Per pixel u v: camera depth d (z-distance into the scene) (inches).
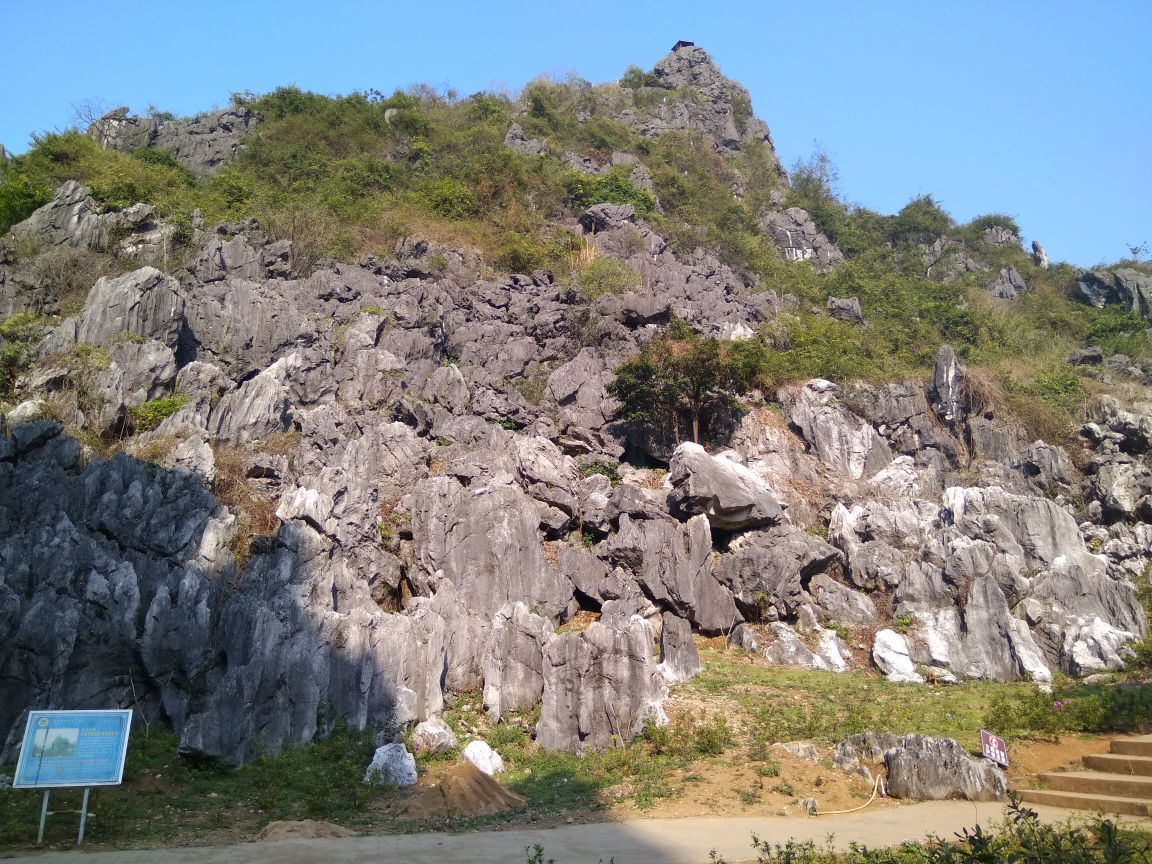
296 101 2316.7
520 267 1706.4
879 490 1360.7
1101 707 768.9
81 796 626.2
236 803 639.8
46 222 1437.0
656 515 1105.4
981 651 987.9
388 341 1338.6
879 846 522.0
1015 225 2945.4
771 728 778.2
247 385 1149.7
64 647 721.6
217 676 757.9
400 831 587.2
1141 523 1279.5
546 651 798.5
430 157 2122.3
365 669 777.6
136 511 867.4
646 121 2871.6
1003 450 1537.9
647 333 1536.7
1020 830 454.6
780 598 1059.9
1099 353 1894.7
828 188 3063.5
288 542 852.0
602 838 559.8
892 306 2055.9
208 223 1579.7
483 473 1120.8
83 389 1080.8
